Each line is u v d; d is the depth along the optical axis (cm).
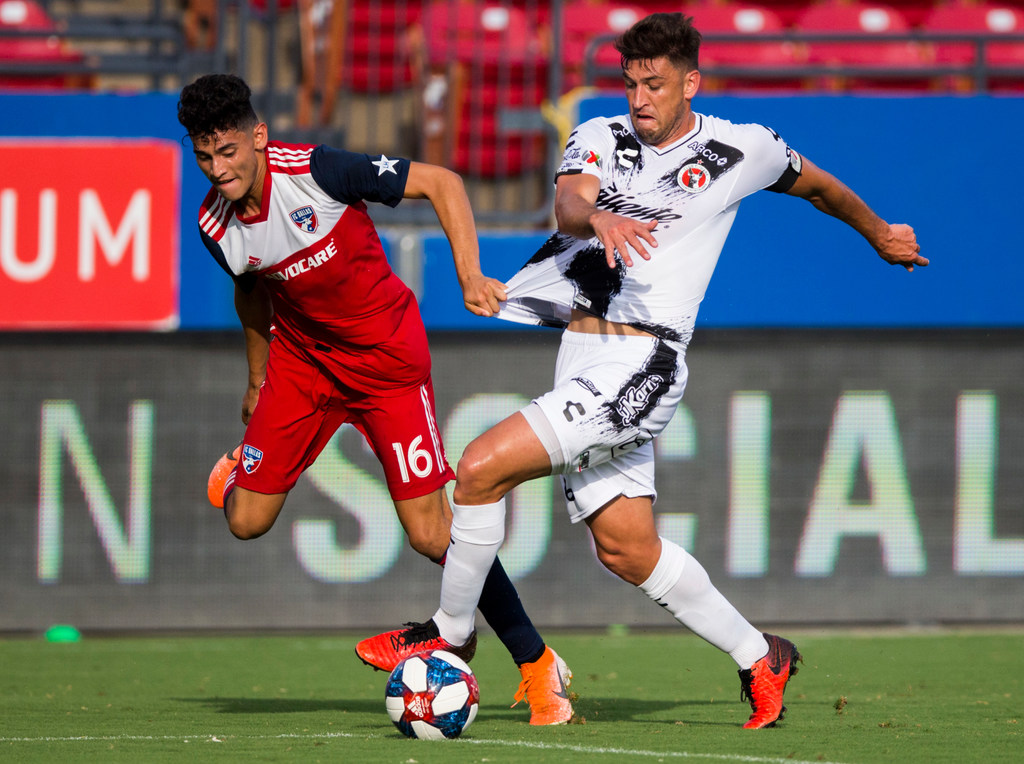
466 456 1267
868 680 1895
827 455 2527
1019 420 2528
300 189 1336
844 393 2527
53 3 3538
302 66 3161
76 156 2466
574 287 1312
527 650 1394
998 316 2492
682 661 2156
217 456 2519
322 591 2528
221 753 1145
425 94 3200
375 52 3081
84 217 2462
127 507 2512
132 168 2470
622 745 1189
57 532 2503
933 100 2483
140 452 2512
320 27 3152
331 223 1355
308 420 1479
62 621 2500
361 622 2523
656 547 1320
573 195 1252
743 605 2516
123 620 2506
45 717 1491
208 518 2520
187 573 2516
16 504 2497
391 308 1434
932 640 2400
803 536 2527
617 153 1305
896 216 2483
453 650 1360
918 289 2483
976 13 3703
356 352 1435
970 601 2528
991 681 1883
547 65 3338
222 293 2486
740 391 2527
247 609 2519
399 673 1241
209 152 1266
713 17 3672
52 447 2503
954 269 2488
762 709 1336
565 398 1261
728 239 2477
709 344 2528
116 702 1666
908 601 2525
